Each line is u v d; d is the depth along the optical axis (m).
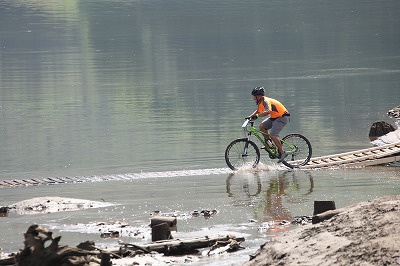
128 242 29.25
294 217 32.88
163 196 39.03
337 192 38.22
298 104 75.94
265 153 52.69
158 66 114.88
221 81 96.06
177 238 28.77
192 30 166.00
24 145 59.38
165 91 89.00
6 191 42.75
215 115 70.31
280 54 125.31
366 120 65.62
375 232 21.55
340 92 83.75
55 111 76.94
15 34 170.00
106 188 42.19
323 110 71.88
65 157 53.84
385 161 46.09
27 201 37.47
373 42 137.25
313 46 134.88
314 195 37.81
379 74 98.06
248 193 39.16
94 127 66.75
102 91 91.06
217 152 53.09
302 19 183.25
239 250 27.33
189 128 63.91
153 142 58.19
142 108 76.94
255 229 30.75
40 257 22.64
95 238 30.16
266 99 48.03
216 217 33.38
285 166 47.53
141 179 44.75
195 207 35.88
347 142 55.91
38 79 103.88
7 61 126.06
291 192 38.91
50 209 36.50
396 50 125.19
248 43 141.50
